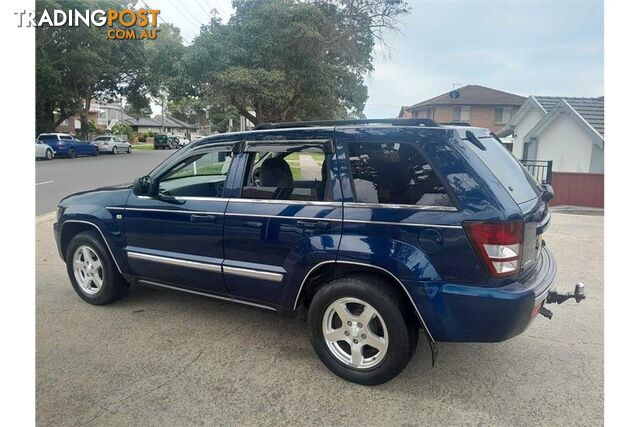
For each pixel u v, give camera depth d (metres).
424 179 2.80
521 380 3.07
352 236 2.93
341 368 3.06
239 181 3.46
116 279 4.25
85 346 3.52
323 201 3.09
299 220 3.11
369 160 2.99
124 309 4.27
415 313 2.92
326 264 3.04
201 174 4.00
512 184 2.97
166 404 2.79
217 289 3.61
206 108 21.38
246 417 2.68
